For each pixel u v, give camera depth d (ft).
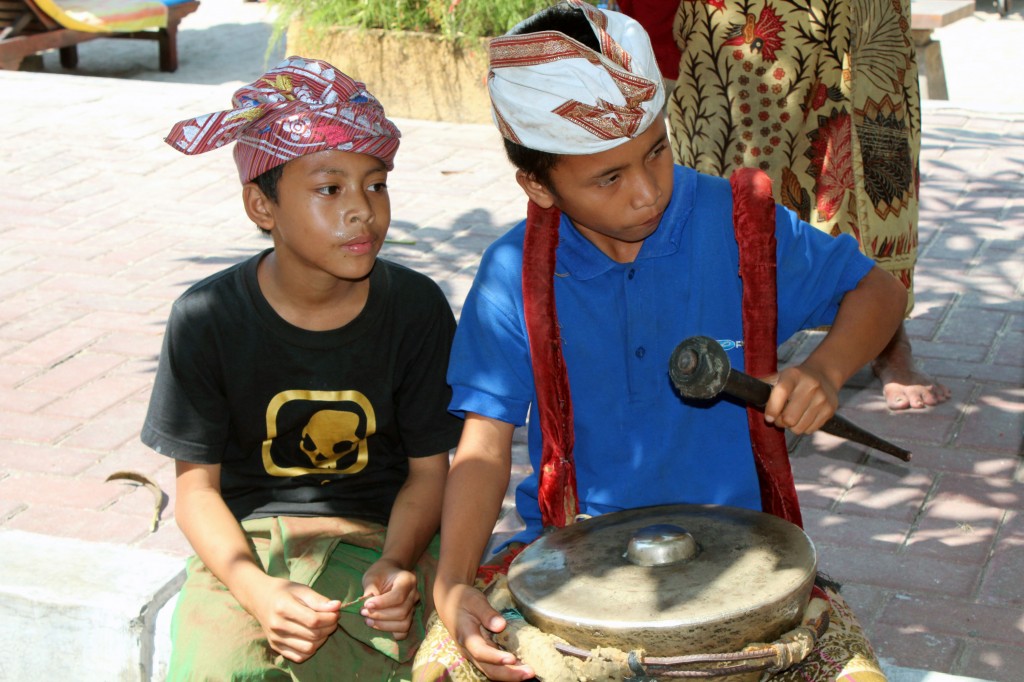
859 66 10.80
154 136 22.36
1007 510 9.95
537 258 6.27
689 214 6.31
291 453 7.13
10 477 10.88
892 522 9.87
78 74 32.73
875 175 11.12
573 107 5.46
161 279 15.69
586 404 6.40
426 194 18.79
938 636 8.35
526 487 6.73
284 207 6.43
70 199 18.94
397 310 6.98
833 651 5.37
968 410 11.60
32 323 14.29
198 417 6.95
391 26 23.89
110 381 12.82
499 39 5.68
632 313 6.29
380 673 6.78
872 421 11.51
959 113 21.90
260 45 35.96
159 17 32.22
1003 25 34.60
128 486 10.75
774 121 11.03
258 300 6.84
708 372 4.89
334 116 6.28
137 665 8.02
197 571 6.97
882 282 6.21
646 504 6.40
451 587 5.73
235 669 6.40
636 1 11.19
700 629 4.89
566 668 5.07
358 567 6.95
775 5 10.67
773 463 6.12
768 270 6.02
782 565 5.22
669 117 11.64
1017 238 15.87
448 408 6.53
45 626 8.13
